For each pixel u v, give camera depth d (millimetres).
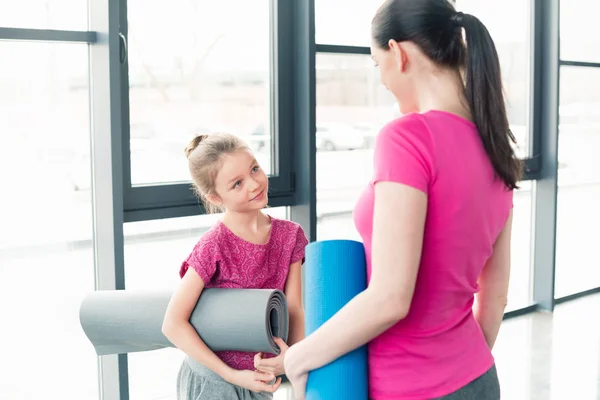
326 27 3467
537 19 4594
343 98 3553
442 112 1307
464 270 1333
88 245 2775
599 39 5023
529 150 4688
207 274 1872
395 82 1372
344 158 3590
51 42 2611
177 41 2920
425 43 1309
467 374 1345
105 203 2695
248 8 3146
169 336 1861
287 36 3268
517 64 4566
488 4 4355
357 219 1354
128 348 2094
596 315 4684
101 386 2859
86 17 2674
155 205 2881
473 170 1296
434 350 1321
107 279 2729
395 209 1226
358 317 1240
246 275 1911
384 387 1338
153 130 2875
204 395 1897
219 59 3068
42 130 2635
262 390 1820
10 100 2559
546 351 4000
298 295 1995
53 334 2736
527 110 4656
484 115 1312
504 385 3516
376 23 1358
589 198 5137
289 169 3342
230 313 1815
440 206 1260
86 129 2729
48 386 2742
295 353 1344
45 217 2672
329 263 1394
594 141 5109
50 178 2670
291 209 3402
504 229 1463
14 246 2617
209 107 3053
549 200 4699
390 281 1216
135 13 2787
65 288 2742
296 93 3311
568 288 5082
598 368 3746
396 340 1329
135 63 2803
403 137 1251
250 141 3215
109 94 2623
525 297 4809
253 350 1826
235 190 1873
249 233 1928
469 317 1405
